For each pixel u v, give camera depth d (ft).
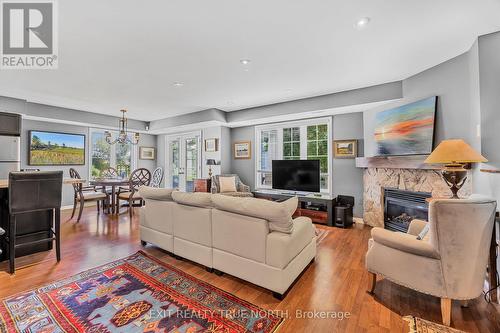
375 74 10.78
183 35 7.45
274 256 6.48
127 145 22.41
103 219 14.87
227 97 14.49
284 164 16.38
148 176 17.81
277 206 6.46
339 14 6.44
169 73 10.61
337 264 8.68
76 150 18.85
